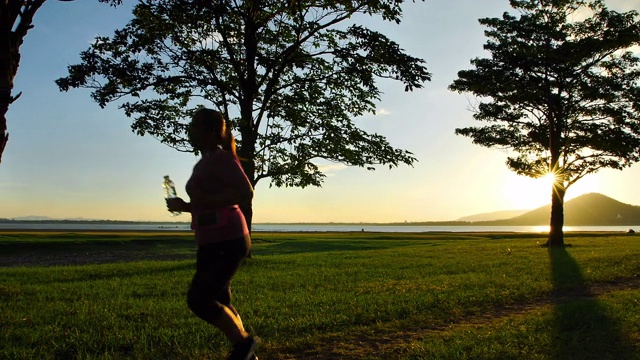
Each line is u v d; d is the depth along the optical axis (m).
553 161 25.52
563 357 5.02
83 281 11.16
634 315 6.77
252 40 16.14
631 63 24.81
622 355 5.06
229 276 3.84
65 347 5.24
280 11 15.05
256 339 4.04
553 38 24.73
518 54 24.69
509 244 26.44
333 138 16.75
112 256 27.00
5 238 34.38
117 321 6.48
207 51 15.88
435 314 7.11
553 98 25.20
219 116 4.00
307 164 16.75
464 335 5.83
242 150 15.93
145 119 15.98
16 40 8.52
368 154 17.16
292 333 5.96
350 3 14.98
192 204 3.87
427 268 13.29
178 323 6.36
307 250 29.34
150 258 25.84
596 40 23.41
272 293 8.91
